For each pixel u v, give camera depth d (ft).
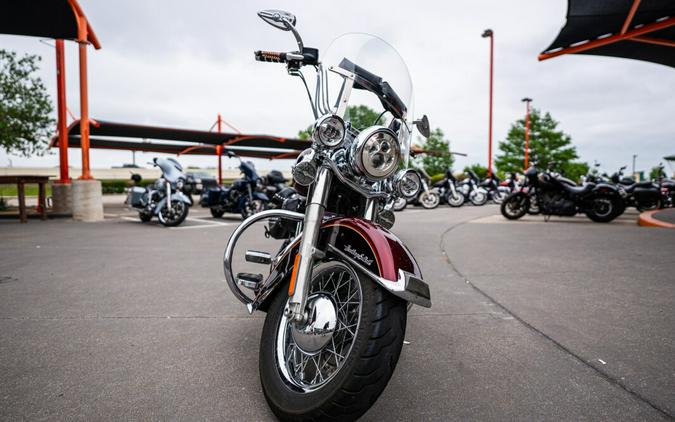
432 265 15.97
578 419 5.92
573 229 26.91
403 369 7.45
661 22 29.81
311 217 6.22
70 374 7.17
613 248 19.25
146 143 71.10
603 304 11.01
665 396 6.51
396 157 6.24
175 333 9.07
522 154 127.54
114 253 18.48
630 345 8.40
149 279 13.75
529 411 6.12
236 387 6.79
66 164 36.17
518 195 33.76
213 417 5.94
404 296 5.30
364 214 7.20
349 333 6.29
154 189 31.12
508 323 9.72
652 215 31.78
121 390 6.66
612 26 31.17
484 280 13.64
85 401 6.32
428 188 49.96
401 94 7.96
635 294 11.87
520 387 6.81
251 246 20.59
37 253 18.43
